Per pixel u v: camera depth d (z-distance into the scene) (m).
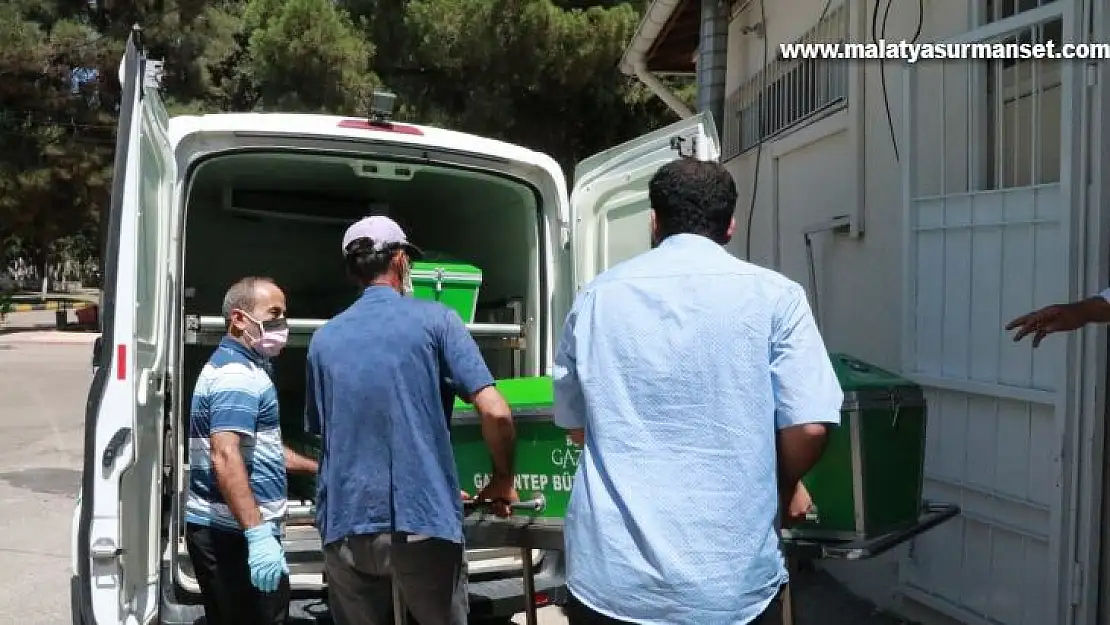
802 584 5.53
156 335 3.36
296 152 4.02
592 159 4.47
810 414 2.11
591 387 2.20
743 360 2.12
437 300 4.46
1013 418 3.97
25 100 22.03
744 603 2.07
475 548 3.66
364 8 16.58
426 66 16.31
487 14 14.59
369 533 2.86
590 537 2.15
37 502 7.62
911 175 4.66
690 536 2.06
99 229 24.91
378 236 3.13
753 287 2.17
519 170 4.46
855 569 5.32
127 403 2.82
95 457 2.79
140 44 2.95
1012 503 3.97
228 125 3.86
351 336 2.99
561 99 16.11
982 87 4.30
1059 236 3.72
